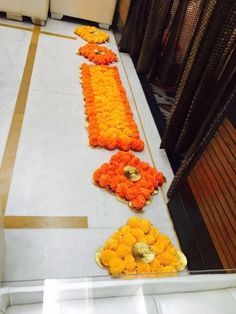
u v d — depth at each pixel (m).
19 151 2.01
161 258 1.50
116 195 1.88
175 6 2.85
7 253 1.43
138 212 1.82
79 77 3.02
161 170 2.20
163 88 3.29
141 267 1.42
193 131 2.09
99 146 2.23
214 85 1.81
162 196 1.97
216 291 1.11
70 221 1.66
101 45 3.82
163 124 2.72
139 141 2.29
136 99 2.98
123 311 0.97
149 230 1.65
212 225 1.44
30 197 1.73
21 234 1.53
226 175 1.38
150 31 3.03
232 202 1.32
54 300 0.93
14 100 2.45
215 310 1.04
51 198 1.76
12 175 1.83
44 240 1.53
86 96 2.69
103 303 0.97
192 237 1.59
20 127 2.20
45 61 3.11
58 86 2.79
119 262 1.42
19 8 3.65
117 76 3.14
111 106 2.61
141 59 3.29
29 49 3.24
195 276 1.09
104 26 4.34
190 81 1.89
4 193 1.71
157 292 1.05
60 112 2.48
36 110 2.42
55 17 4.14
